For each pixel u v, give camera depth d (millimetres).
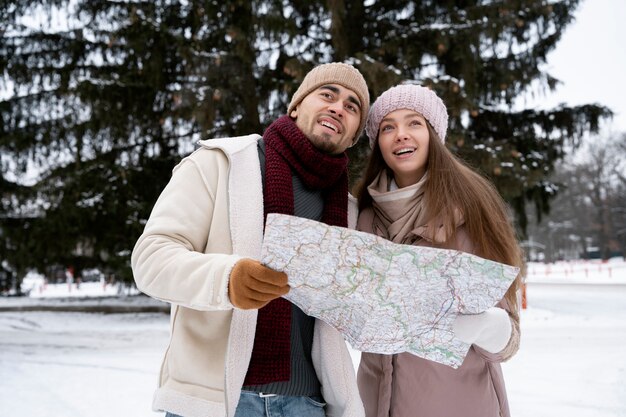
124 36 10742
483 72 11688
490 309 1696
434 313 1500
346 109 1924
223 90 10070
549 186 13172
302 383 1660
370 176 2303
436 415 1884
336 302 1416
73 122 12977
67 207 11836
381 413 1944
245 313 1515
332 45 11250
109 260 12188
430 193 1997
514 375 5648
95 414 4465
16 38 13188
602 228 54344
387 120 2174
